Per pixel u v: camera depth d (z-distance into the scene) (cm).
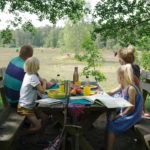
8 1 571
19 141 288
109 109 224
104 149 271
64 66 1507
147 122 262
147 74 353
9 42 598
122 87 261
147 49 555
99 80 548
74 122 238
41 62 1795
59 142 212
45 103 229
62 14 591
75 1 582
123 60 301
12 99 291
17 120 254
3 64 1503
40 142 293
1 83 335
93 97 245
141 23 539
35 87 261
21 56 299
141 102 256
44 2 577
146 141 220
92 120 244
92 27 550
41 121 283
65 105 215
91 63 543
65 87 263
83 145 243
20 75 288
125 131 251
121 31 543
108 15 541
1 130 229
